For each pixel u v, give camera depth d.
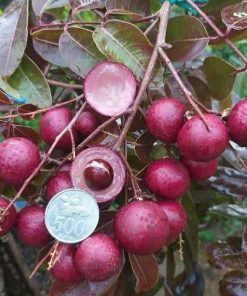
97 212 0.19
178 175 0.22
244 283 0.30
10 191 0.24
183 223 0.22
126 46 0.24
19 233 0.22
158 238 0.19
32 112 0.23
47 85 0.25
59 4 0.28
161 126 0.21
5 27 0.24
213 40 0.26
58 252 0.20
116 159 0.20
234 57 0.54
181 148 0.20
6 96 0.24
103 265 0.19
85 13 0.41
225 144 0.20
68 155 0.22
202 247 0.56
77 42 0.25
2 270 0.41
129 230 0.19
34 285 0.43
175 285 0.38
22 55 0.24
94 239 0.19
